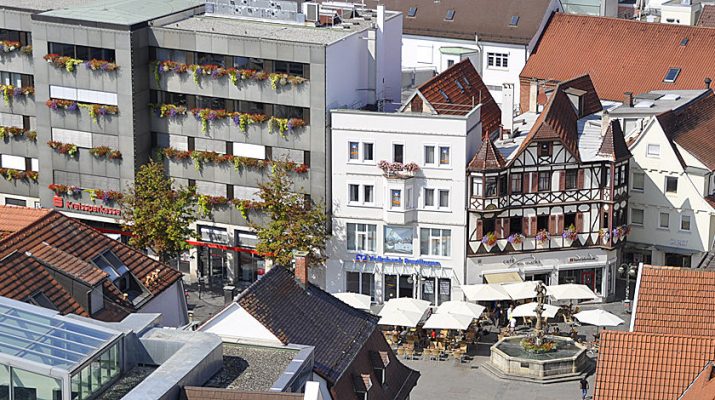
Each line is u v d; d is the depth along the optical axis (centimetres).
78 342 6000
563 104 11425
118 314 7806
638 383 7094
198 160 11475
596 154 11225
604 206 11294
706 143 11719
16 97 11944
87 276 7681
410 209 11075
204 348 6241
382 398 7631
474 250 11106
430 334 10675
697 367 7094
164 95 11531
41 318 6138
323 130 11056
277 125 11162
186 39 11300
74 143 11731
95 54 11475
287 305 7438
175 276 8488
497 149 11150
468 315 10388
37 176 12031
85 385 5875
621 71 13638
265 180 11338
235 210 11481
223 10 11944
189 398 5897
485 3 14825
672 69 13450
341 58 11175
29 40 11831
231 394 5894
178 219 11281
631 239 11781
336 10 12206
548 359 10019
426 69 14300
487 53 14650
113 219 11756
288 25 11719
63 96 11656
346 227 11262
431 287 11262
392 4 15262
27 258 7588
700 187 11412
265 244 11131
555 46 14150
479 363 10244
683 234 11569
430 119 10844
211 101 11400
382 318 10275
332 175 11175
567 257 11338
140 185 11244
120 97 11444
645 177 11581
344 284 11419
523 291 10781
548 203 11188
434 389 9825
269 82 11100
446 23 14950
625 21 14000
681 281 7631
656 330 7525
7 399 5806
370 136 11000
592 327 10950
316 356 7206
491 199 10969
